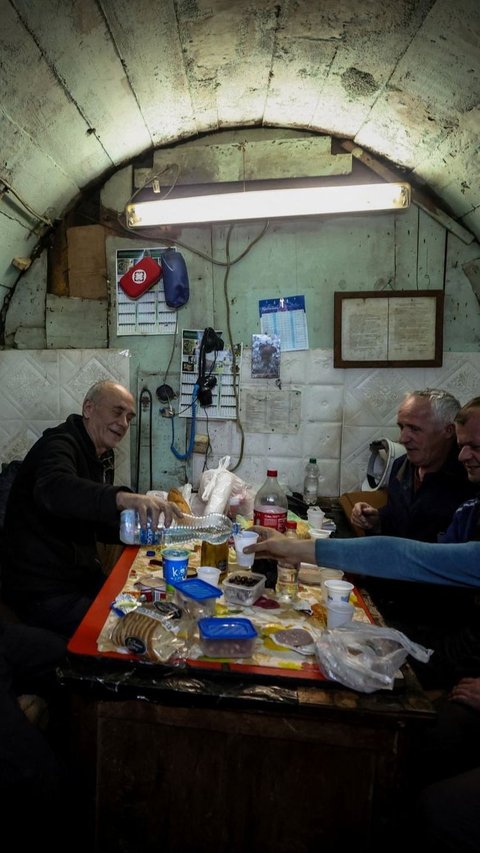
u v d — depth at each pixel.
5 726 1.06
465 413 1.41
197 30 1.77
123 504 1.40
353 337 2.52
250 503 2.13
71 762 1.00
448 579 1.13
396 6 1.57
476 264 2.42
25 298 2.67
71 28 1.60
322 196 2.22
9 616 1.82
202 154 2.54
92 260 2.64
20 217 2.31
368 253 2.52
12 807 1.10
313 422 2.60
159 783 0.98
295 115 2.37
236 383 2.61
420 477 1.88
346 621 1.12
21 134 1.89
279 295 2.57
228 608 1.24
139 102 2.13
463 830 0.97
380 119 2.18
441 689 1.42
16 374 2.67
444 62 1.68
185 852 1.00
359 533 2.04
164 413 2.65
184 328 2.62
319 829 0.95
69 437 1.75
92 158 2.36
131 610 1.16
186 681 0.95
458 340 2.51
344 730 0.92
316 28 1.77
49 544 1.69
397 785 0.92
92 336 2.66
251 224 2.56
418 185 2.47
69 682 0.95
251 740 0.95
